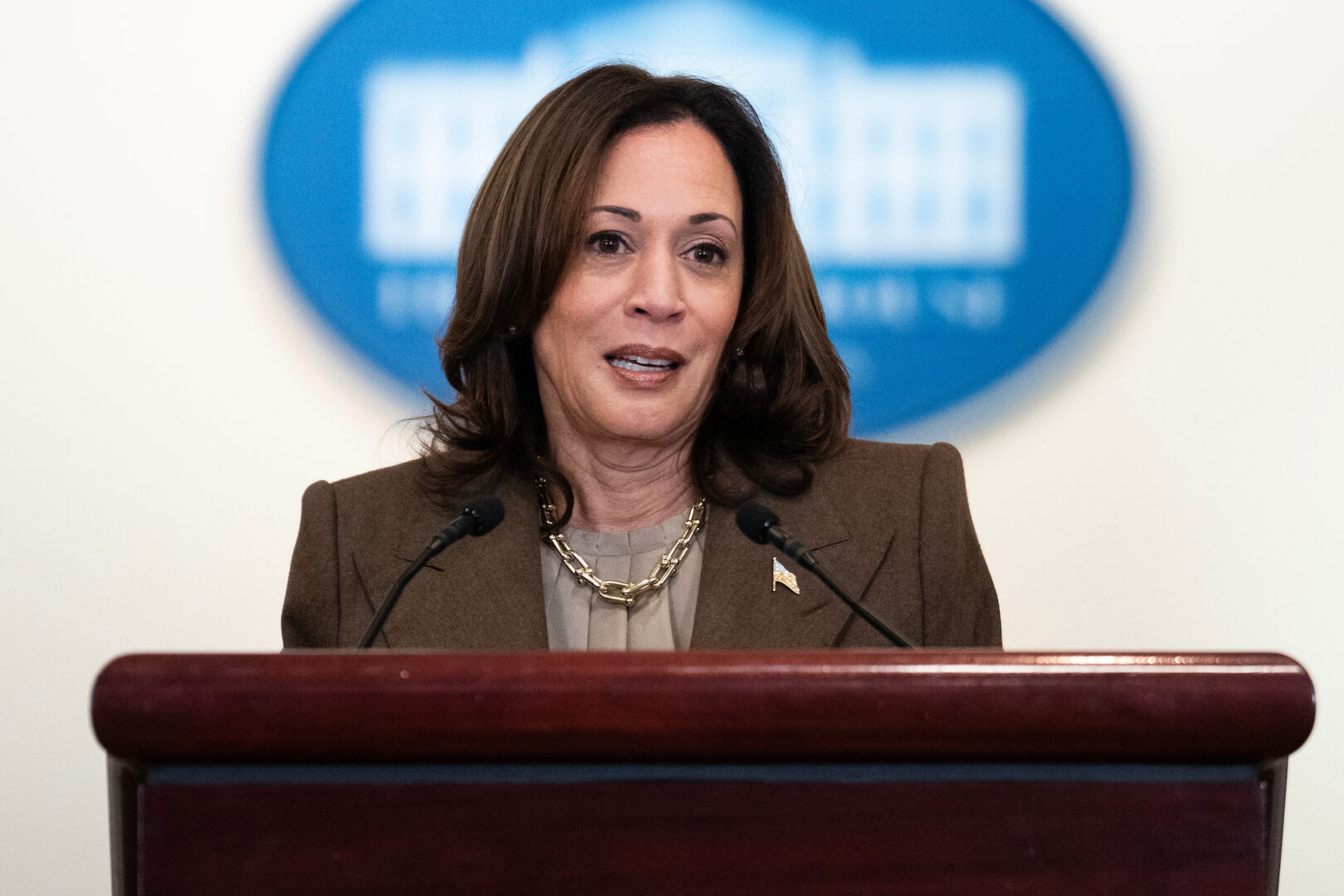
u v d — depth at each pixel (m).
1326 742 4.55
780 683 1.32
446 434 2.96
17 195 4.64
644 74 2.77
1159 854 1.33
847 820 1.33
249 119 4.71
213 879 1.33
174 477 4.66
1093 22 4.65
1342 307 4.57
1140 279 4.62
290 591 2.84
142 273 4.67
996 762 1.34
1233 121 4.61
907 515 2.81
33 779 4.61
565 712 1.31
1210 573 4.59
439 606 2.70
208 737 1.31
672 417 2.69
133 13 4.68
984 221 4.67
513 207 2.71
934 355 4.66
